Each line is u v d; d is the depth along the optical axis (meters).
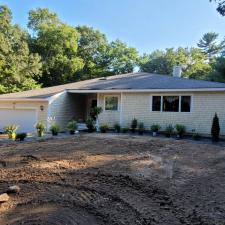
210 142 14.05
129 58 48.12
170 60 51.16
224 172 7.06
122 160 8.44
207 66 49.91
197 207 5.10
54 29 41.12
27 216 5.24
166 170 7.27
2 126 21.66
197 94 16.72
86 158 8.87
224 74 33.34
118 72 46.94
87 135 14.70
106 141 11.85
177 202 5.36
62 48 41.66
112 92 19.11
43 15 43.88
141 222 4.70
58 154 9.60
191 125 16.81
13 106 21.31
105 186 6.38
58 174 7.39
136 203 5.44
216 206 5.09
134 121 17.95
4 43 33.16
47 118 19.58
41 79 39.91
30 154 9.83
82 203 5.58
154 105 18.00
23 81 34.81
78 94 21.89
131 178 6.69
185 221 4.64
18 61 34.62
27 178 7.25
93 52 46.41
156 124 17.56
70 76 41.28
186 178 6.65
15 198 6.14
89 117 20.75
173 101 17.42
